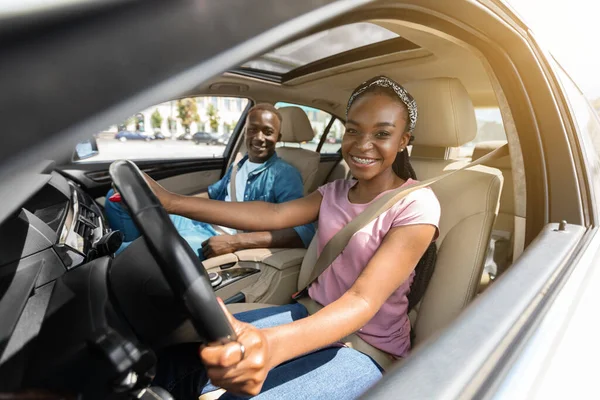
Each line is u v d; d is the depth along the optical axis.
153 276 0.49
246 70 2.59
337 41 1.87
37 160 0.23
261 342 0.55
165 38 0.29
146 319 0.49
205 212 1.18
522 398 0.47
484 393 0.45
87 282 0.53
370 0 0.51
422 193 1.04
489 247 1.35
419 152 1.70
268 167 2.47
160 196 1.09
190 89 0.30
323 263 1.18
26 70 0.23
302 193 2.44
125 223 2.22
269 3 0.36
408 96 1.08
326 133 3.50
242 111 3.14
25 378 0.43
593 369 0.64
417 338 1.26
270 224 1.26
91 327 0.46
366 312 0.78
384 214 1.04
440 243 1.33
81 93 0.25
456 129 1.54
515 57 1.04
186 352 0.76
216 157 3.34
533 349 0.55
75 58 0.24
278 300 1.70
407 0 0.68
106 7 0.26
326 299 1.17
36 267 0.71
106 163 2.68
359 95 1.08
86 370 0.44
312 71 2.42
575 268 0.83
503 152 1.25
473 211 1.29
